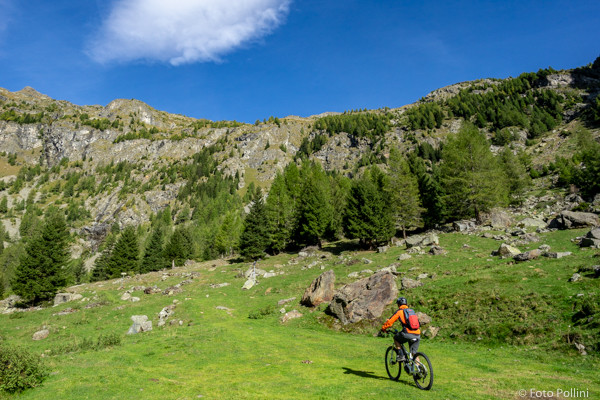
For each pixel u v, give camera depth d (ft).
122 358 50.01
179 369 44.45
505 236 143.43
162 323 97.04
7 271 349.41
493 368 40.24
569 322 51.60
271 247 245.24
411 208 209.05
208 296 134.10
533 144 535.60
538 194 279.08
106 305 137.80
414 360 31.14
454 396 27.68
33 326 111.45
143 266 279.08
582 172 232.12
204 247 360.07
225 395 31.45
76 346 61.57
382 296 84.69
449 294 77.51
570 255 87.35
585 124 498.28
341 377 37.73
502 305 64.03
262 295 129.08
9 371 32.04
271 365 46.47
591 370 37.78
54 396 31.19
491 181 189.57
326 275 105.19
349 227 197.16
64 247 179.32
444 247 143.84
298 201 277.03
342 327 81.35
